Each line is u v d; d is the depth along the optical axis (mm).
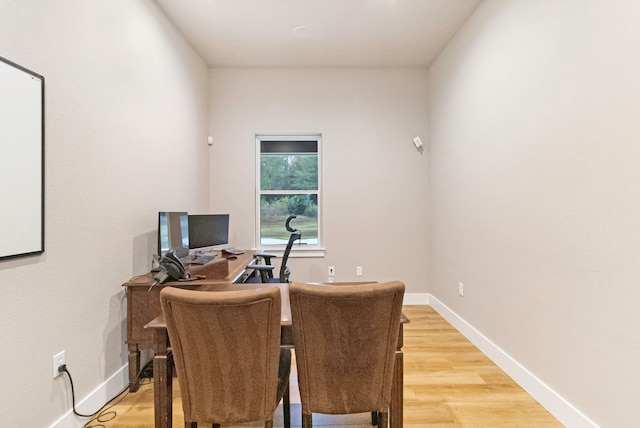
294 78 3875
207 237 3004
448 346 2691
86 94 1757
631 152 1354
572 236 1664
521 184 2086
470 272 2807
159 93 2605
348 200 3895
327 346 1227
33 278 1423
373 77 3879
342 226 3895
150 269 2430
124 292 2098
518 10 2105
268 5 2641
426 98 3887
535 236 1952
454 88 3135
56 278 1550
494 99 2410
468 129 2840
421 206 3908
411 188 3906
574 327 1650
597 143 1513
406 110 3887
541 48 1891
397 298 1203
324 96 3879
